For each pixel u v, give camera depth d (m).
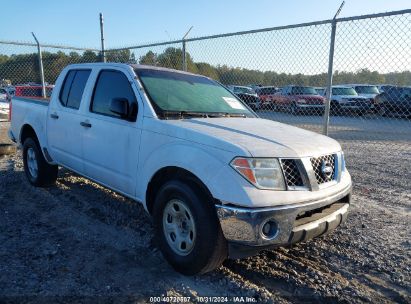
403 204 5.61
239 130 3.49
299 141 3.42
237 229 2.90
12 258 3.56
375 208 5.39
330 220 3.34
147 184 3.65
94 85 4.56
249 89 11.44
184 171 3.29
